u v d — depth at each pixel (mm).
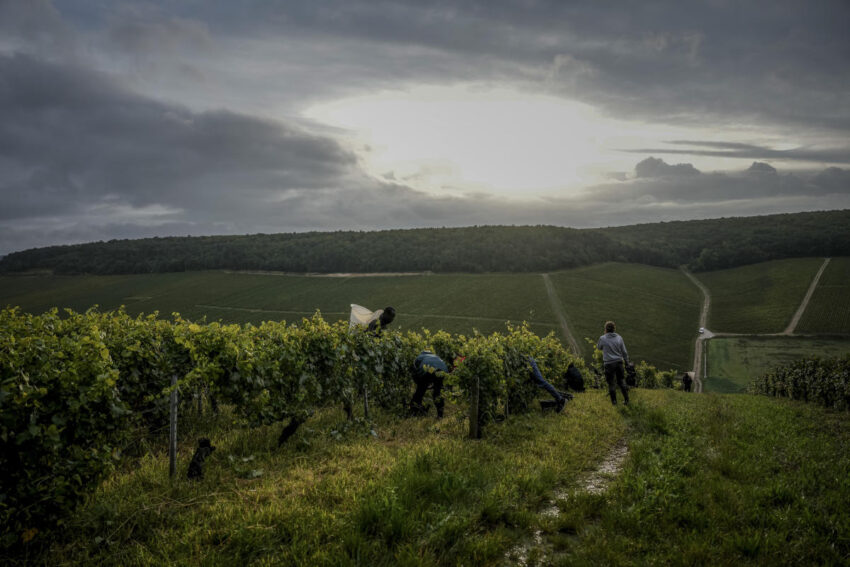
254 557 3482
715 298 110375
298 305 100750
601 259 138625
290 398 7160
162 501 4406
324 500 4418
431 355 8828
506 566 3508
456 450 6051
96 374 4297
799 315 92875
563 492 4953
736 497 4500
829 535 3734
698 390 61562
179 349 7082
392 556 3504
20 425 3664
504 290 108938
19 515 3541
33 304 104500
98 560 3475
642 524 3994
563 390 13336
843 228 135375
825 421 9109
